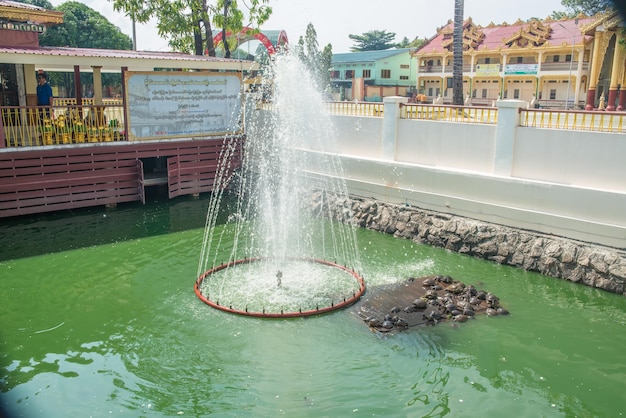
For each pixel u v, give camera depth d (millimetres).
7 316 7465
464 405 5578
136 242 10688
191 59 13836
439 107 11109
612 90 19328
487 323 7359
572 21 31609
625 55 18812
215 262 9664
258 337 6895
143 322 7312
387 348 6664
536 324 7352
